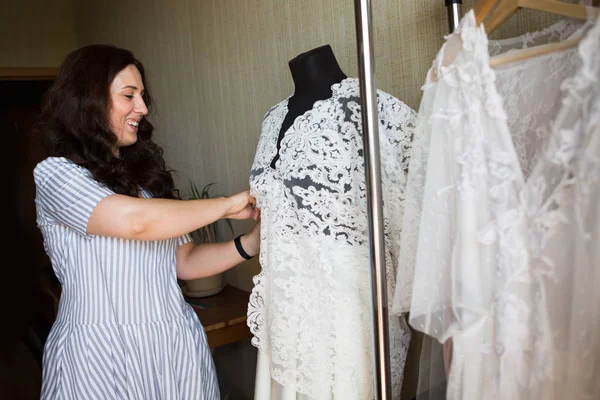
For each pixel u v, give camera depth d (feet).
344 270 3.52
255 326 4.02
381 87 4.59
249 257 4.80
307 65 3.84
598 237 2.33
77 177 3.87
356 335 3.55
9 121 14.24
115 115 4.16
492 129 2.54
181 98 8.33
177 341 4.25
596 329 2.38
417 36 4.21
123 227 3.73
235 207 4.20
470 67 2.55
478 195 2.58
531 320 2.55
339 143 3.53
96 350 3.92
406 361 4.50
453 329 2.69
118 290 4.00
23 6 11.68
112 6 10.39
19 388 10.43
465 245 2.61
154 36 8.95
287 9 5.63
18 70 11.62
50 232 4.13
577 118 2.35
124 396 3.95
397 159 3.53
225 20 6.80
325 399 3.62
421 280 2.78
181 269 4.99
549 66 2.53
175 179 8.85
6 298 14.26
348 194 3.51
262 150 4.04
